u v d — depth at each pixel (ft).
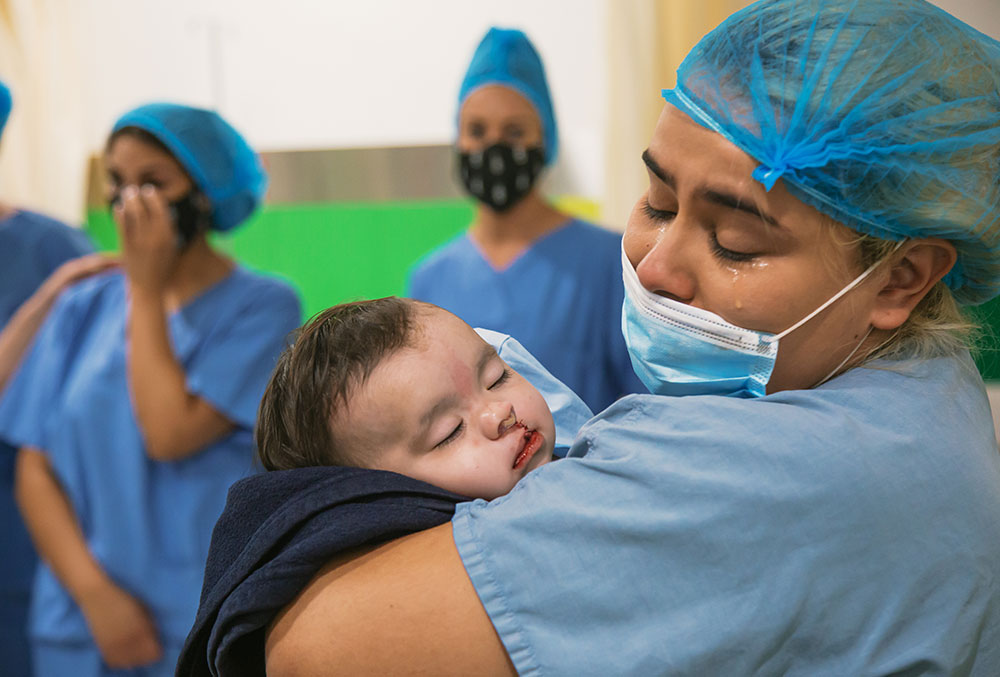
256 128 10.02
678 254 2.34
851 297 2.28
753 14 2.32
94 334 6.51
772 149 2.15
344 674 2.10
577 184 9.26
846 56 2.18
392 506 2.28
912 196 2.17
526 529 2.11
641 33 8.52
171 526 6.02
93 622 5.99
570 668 2.02
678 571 2.05
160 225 6.04
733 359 2.35
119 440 6.07
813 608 2.03
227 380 6.04
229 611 2.16
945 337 2.46
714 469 2.08
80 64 10.39
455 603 2.09
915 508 2.06
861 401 2.19
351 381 2.72
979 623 2.11
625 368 6.94
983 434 2.29
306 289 10.06
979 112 2.23
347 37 9.68
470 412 2.72
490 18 9.34
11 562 6.95
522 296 7.04
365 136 9.75
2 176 10.15
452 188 9.58
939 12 2.32
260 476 2.51
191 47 10.06
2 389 6.55
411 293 7.60
